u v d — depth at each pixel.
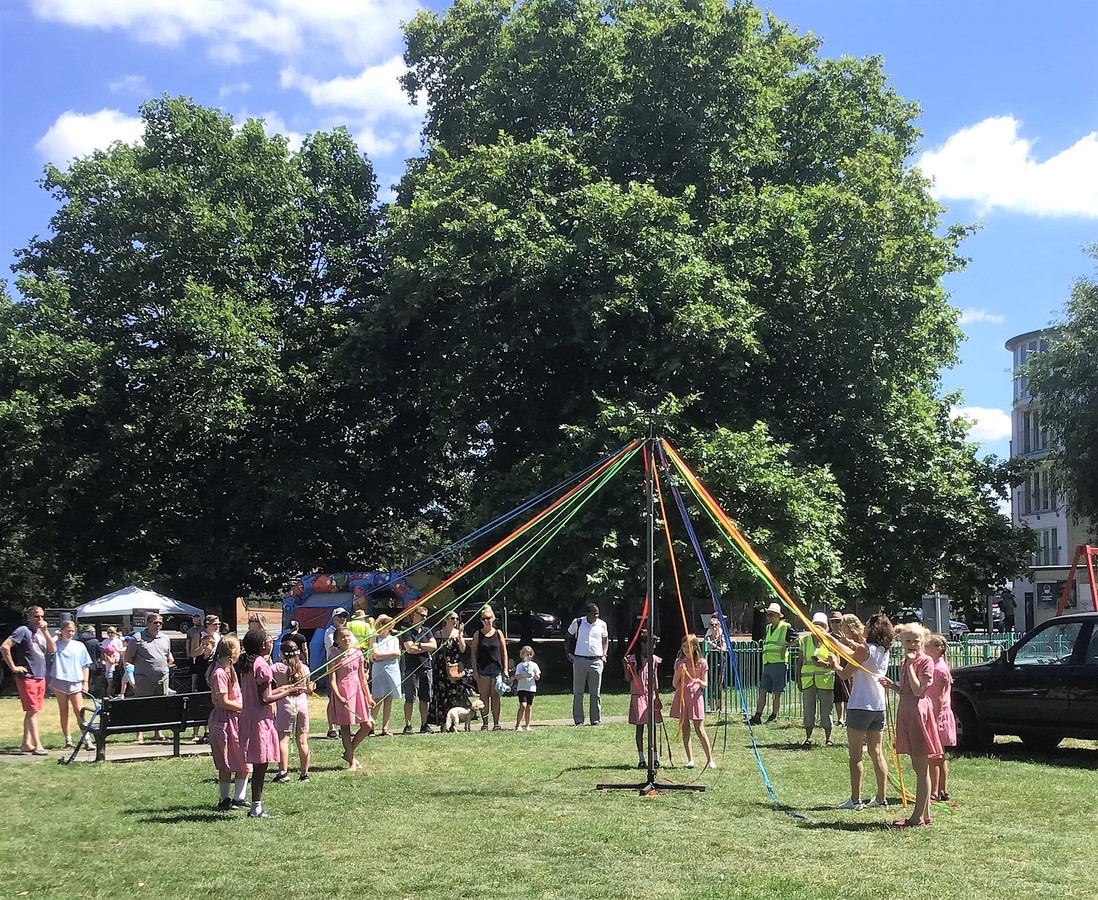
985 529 25.94
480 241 22.67
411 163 28.95
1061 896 6.37
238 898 6.48
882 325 23.58
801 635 13.31
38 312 26.33
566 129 25.42
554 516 21.30
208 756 12.75
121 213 26.70
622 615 27.36
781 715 16.36
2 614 25.84
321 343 26.98
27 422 24.44
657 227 22.28
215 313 25.00
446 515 29.17
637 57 25.09
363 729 11.72
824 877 6.83
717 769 11.37
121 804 9.61
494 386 25.14
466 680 15.65
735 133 24.88
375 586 24.64
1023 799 9.60
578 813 8.94
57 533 27.20
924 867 7.08
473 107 26.84
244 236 26.98
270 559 28.70
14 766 12.05
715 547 20.25
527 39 26.03
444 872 7.00
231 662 9.26
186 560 27.05
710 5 24.83
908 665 8.66
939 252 24.62
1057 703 12.19
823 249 23.42
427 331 24.59
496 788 10.21
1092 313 29.16
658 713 11.54
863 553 25.50
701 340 21.06
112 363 26.12
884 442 24.41
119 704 12.27
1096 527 30.20
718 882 6.70
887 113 28.59
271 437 27.11
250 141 28.36
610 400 22.36
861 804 9.12
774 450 20.98
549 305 22.27
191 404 25.77
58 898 6.50
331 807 9.34
